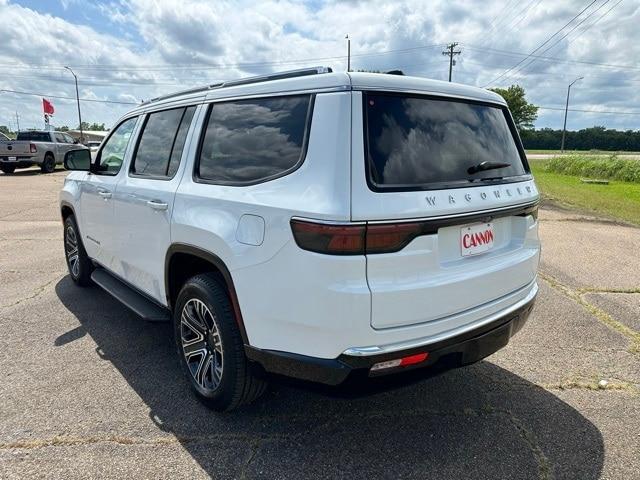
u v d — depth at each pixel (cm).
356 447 263
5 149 2045
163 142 348
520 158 312
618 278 583
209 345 292
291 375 238
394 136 233
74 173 516
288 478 239
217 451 258
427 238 228
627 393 322
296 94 250
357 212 210
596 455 258
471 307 252
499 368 357
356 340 216
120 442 264
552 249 742
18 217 1005
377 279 216
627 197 1436
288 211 225
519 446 265
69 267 548
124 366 353
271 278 234
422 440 269
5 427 276
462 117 271
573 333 420
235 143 276
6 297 500
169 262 319
